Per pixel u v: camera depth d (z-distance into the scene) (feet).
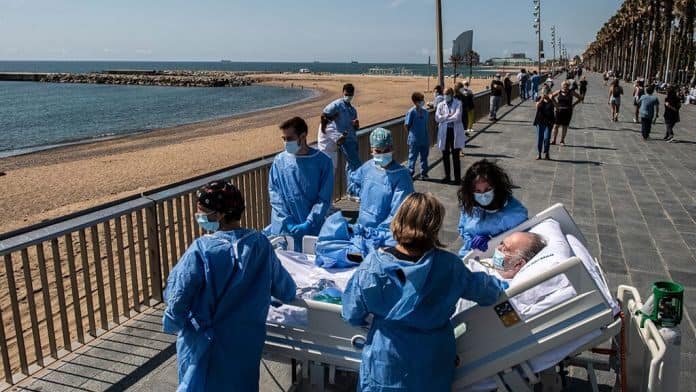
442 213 8.50
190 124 112.78
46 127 112.37
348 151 28.73
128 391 12.36
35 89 284.41
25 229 13.20
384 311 8.45
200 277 9.17
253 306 9.48
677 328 9.07
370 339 8.83
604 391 12.10
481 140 53.57
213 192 9.46
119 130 105.40
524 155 44.88
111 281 15.19
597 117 80.28
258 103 181.88
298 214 16.28
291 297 10.16
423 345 8.43
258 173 21.39
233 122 115.14
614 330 8.98
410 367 8.43
